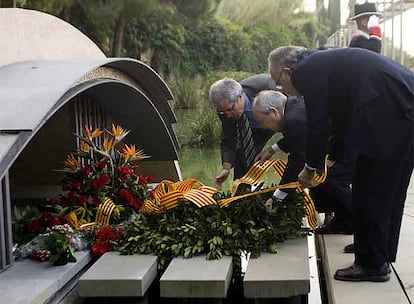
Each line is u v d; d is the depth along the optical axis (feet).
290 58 9.98
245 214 10.03
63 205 11.74
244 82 15.10
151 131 16.39
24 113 8.74
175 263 9.11
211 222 9.88
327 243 12.21
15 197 14.49
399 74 9.11
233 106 13.73
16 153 8.31
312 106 9.04
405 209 15.96
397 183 9.49
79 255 9.67
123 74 13.76
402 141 9.12
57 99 9.27
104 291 8.42
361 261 9.86
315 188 12.54
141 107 15.30
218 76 64.39
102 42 53.88
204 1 54.54
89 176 12.14
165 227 9.93
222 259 9.29
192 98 50.52
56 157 15.56
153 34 63.72
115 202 11.93
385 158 9.04
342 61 9.11
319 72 9.06
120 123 16.08
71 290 8.89
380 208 9.46
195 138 37.24
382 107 8.93
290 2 89.10
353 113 9.02
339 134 9.75
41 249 9.46
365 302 9.04
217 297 8.38
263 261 9.20
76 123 14.10
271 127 11.32
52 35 13.69
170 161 17.46
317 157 9.24
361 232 9.68
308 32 93.91
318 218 15.06
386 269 9.93
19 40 12.46
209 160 31.22
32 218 10.94
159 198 10.81
